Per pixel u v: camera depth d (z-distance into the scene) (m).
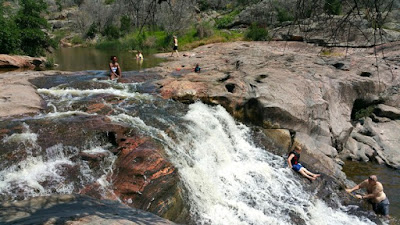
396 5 5.64
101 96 9.59
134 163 6.02
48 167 5.76
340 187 7.82
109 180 5.76
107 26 31.84
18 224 3.22
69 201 4.15
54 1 49.09
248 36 25.72
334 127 10.88
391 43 17.22
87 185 5.52
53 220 3.27
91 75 12.62
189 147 7.48
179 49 25.91
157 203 5.50
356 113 12.94
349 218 6.86
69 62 18.88
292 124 9.80
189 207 6.05
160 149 6.66
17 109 7.80
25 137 6.28
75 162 5.97
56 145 6.14
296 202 6.89
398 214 7.31
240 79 10.78
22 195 4.98
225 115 9.68
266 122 9.63
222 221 6.01
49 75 12.22
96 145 6.57
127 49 27.83
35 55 19.39
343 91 12.10
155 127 7.74
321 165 8.87
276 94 10.03
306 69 12.91
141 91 10.59
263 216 6.27
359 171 9.72
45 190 5.18
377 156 10.69
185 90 10.15
